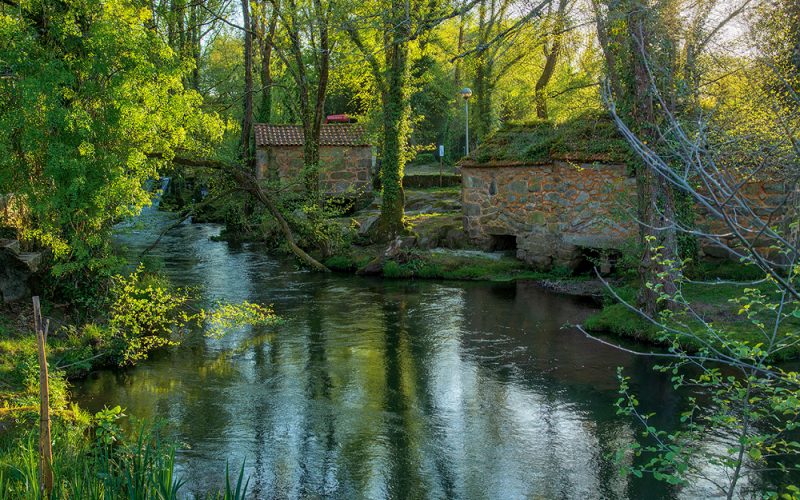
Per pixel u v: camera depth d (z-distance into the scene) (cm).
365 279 1491
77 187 830
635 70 804
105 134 874
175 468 562
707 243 1112
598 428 636
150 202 1001
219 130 1113
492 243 1612
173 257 1839
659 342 864
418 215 1950
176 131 999
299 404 721
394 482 537
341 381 797
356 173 2380
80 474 445
